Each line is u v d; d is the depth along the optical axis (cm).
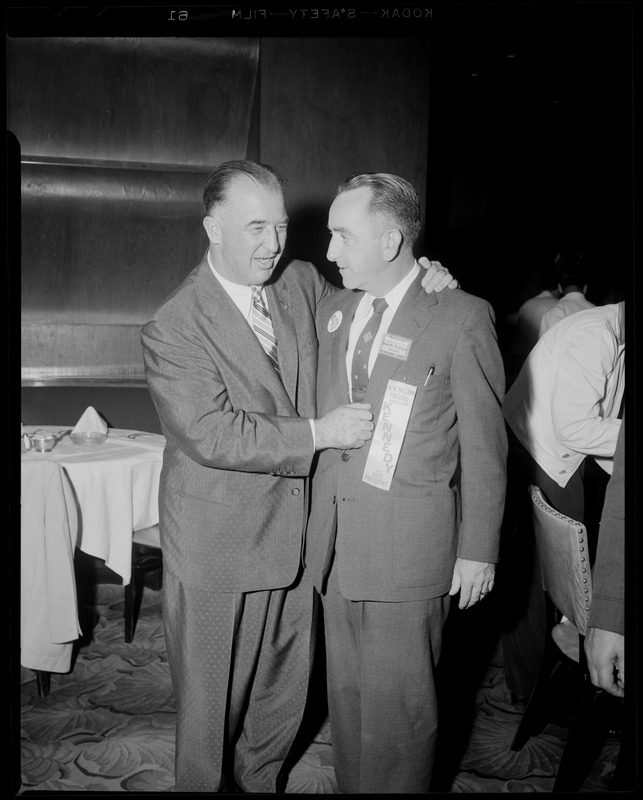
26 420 401
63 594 255
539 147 749
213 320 180
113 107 407
